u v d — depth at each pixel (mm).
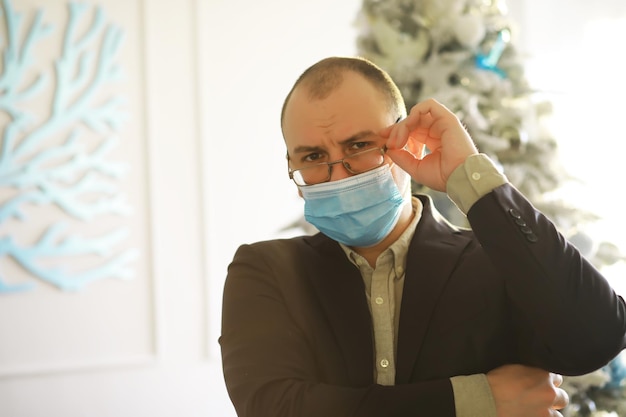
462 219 2701
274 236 4672
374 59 2975
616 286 4344
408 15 2979
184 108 4551
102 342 4355
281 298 1290
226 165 4613
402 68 2889
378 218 1230
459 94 2826
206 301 4535
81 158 4352
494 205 1144
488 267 1234
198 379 4496
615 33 4715
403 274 1255
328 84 1233
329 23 4816
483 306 1214
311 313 1263
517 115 2906
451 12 2971
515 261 1120
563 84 4777
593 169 4648
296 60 4754
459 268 1238
